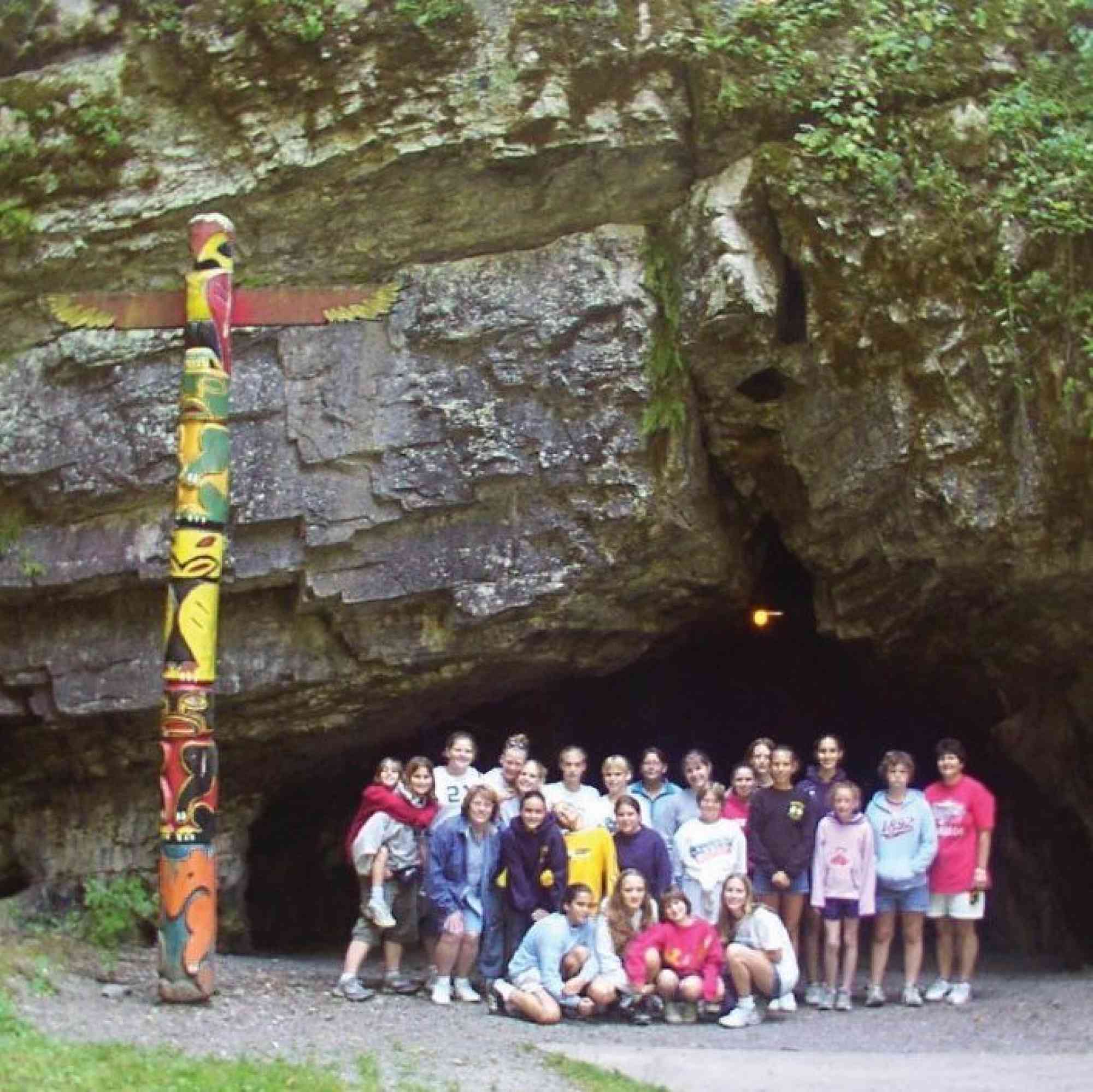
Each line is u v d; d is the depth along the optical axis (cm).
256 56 1015
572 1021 845
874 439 1002
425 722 1178
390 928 898
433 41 1004
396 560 1052
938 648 1164
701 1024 856
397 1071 674
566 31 1001
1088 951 1172
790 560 1291
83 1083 593
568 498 1041
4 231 1040
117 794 1134
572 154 1008
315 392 1045
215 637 859
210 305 870
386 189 1027
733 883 877
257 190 1028
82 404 1055
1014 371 961
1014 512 979
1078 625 1058
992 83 990
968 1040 810
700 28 1001
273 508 1043
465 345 1039
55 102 1042
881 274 973
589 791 942
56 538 1067
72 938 1014
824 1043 801
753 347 1005
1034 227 954
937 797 954
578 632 1089
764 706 1518
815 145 970
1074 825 1186
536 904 877
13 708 1101
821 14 999
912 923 934
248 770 1153
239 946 1152
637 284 1028
